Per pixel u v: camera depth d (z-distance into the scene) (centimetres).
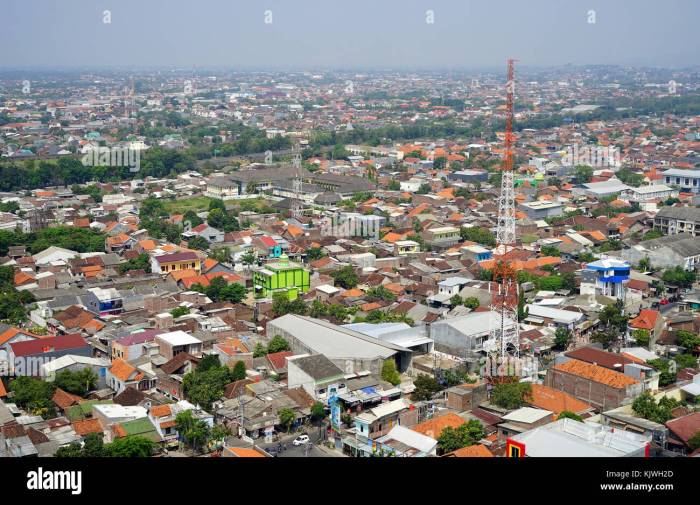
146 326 18275
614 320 18225
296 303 19938
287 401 14238
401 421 13888
